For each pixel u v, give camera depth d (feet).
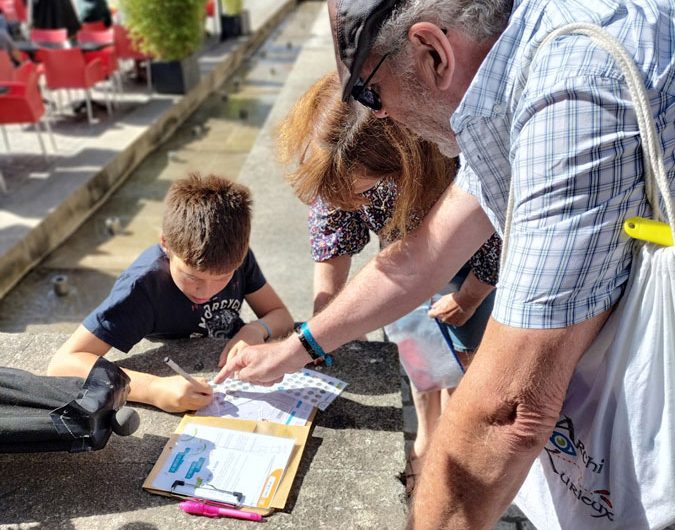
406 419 9.87
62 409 4.78
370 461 5.19
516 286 3.35
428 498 3.81
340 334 5.34
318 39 40.29
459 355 7.33
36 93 21.07
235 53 37.09
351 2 3.64
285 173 5.93
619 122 3.15
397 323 6.96
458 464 3.66
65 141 23.54
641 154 3.24
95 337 6.02
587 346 3.66
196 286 6.29
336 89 5.41
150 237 19.35
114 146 23.18
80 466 5.08
